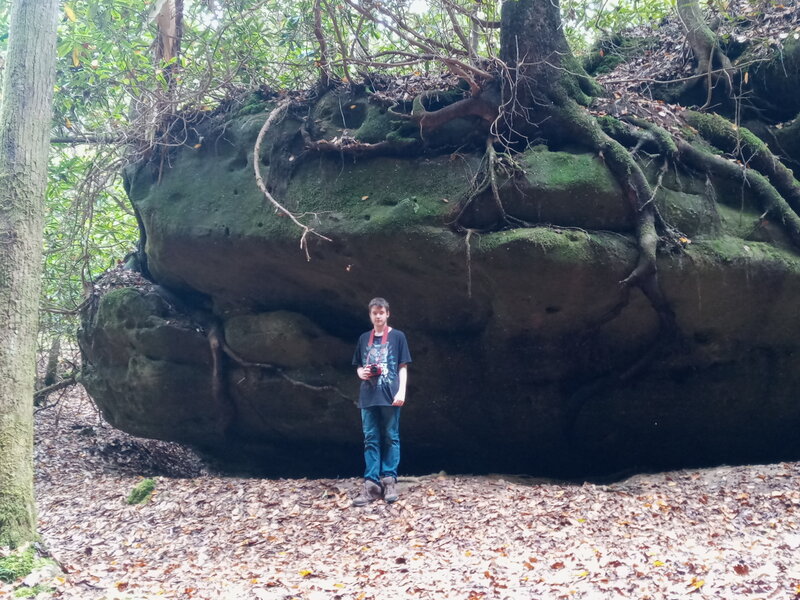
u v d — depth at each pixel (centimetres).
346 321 768
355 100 746
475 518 552
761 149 686
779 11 774
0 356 461
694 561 448
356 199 685
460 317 700
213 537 580
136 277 889
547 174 639
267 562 515
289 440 827
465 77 670
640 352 680
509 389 720
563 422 723
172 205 787
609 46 862
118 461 972
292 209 708
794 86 722
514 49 677
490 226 644
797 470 614
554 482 745
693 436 714
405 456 802
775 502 548
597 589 416
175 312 832
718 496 578
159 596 449
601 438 728
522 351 697
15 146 487
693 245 632
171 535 595
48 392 1095
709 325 655
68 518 677
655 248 617
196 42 984
